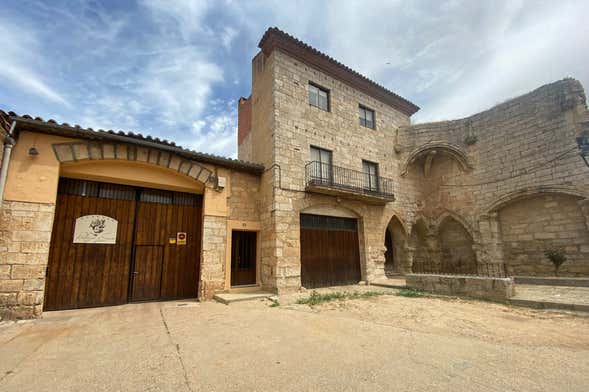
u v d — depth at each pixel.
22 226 6.23
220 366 3.42
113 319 5.93
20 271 6.08
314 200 10.46
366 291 9.35
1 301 5.84
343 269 11.10
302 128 10.81
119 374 3.24
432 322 5.38
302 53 11.30
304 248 10.20
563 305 6.10
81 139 7.25
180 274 8.65
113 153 7.58
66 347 4.18
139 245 8.16
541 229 10.98
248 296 8.20
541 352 3.71
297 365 3.41
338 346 4.08
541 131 11.08
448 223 14.12
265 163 10.46
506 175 11.95
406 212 13.76
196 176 8.86
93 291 7.32
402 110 15.12
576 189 9.97
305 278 9.95
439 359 3.52
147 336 4.70
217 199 9.17
